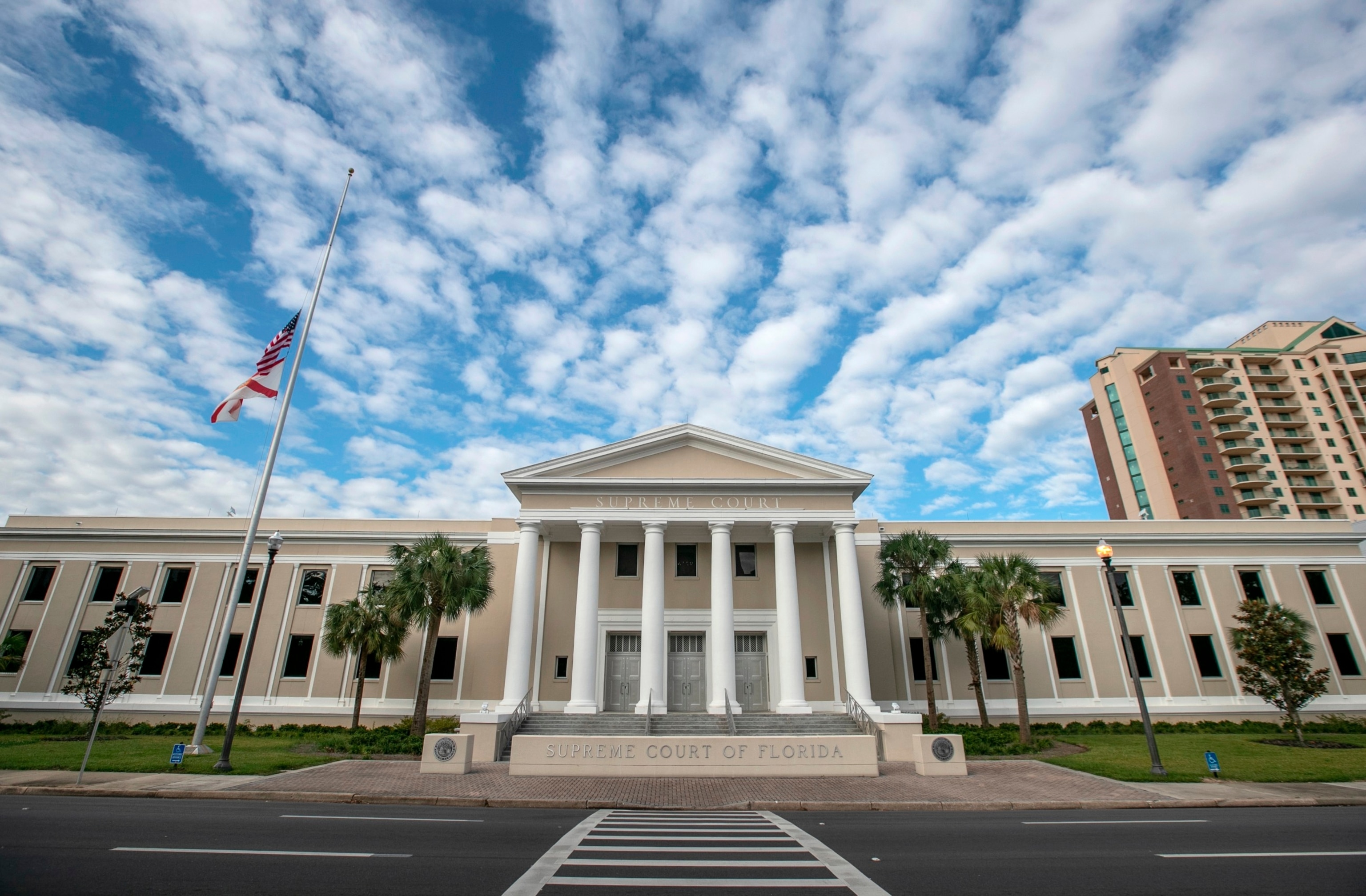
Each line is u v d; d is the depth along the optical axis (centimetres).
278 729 3092
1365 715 3412
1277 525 3706
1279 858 952
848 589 2980
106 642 2152
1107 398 9438
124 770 1803
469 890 739
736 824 1244
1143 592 3562
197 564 3491
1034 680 3388
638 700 3184
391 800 1495
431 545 2875
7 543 3512
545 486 3133
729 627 2925
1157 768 1892
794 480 3120
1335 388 8606
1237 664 3459
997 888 777
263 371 2380
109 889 715
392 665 3300
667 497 3128
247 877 777
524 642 2898
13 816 1161
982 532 3638
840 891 760
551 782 1767
